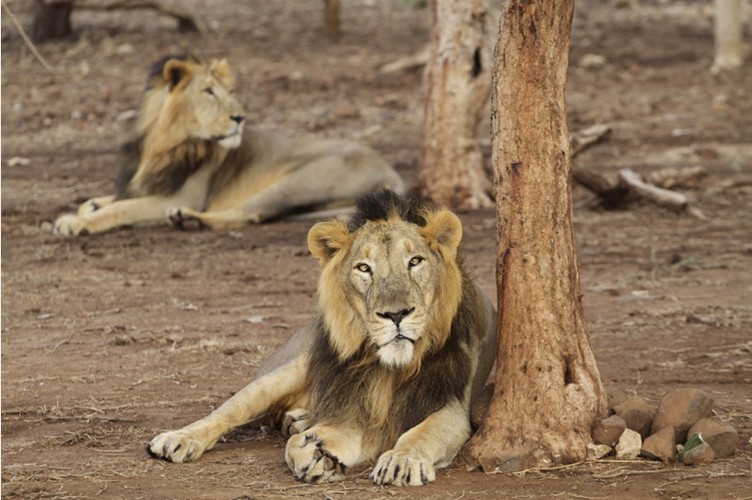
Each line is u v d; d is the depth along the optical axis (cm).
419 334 729
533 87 740
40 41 3159
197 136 1686
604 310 1252
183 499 685
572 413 748
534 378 748
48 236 1661
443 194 1803
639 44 3562
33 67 2908
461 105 1775
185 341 1137
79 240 1634
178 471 748
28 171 2125
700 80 3058
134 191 1734
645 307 1255
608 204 1836
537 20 735
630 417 773
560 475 724
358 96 2794
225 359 1069
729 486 694
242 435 847
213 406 919
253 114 2612
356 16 4003
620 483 703
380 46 3400
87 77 2834
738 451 769
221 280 1419
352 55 3253
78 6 3178
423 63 3006
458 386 769
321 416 778
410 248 733
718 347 1083
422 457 710
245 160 1748
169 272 1456
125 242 1617
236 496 689
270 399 823
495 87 755
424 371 759
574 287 761
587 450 746
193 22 3394
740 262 1478
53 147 2322
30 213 1803
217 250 1580
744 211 1816
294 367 832
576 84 3009
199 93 1667
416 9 4175
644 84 3014
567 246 755
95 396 949
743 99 2823
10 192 1956
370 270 733
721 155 2278
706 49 3484
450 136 1788
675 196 1789
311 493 693
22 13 3481
